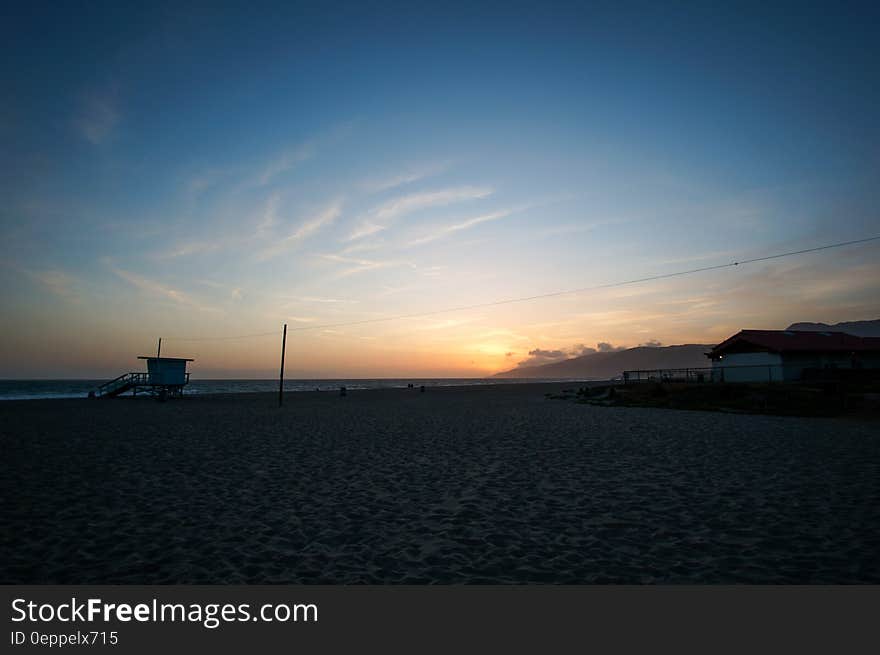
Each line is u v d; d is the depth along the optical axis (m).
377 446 15.01
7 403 41.03
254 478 10.45
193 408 34.22
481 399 46.53
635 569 5.53
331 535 6.80
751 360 37.88
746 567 5.50
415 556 6.03
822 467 10.68
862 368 35.84
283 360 36.56
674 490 8.91
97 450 14.34
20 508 8.17
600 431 17.91
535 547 6.23
